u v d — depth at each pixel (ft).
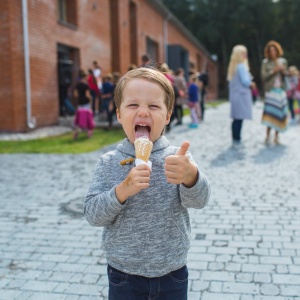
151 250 6.39
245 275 12.00
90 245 14.64
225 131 46.03
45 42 51.37
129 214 6.40
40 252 14.11
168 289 6.58
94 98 58.13
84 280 12.05
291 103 57.41
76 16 60.29
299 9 199.00
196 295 10.95
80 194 21.27
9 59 45.09
